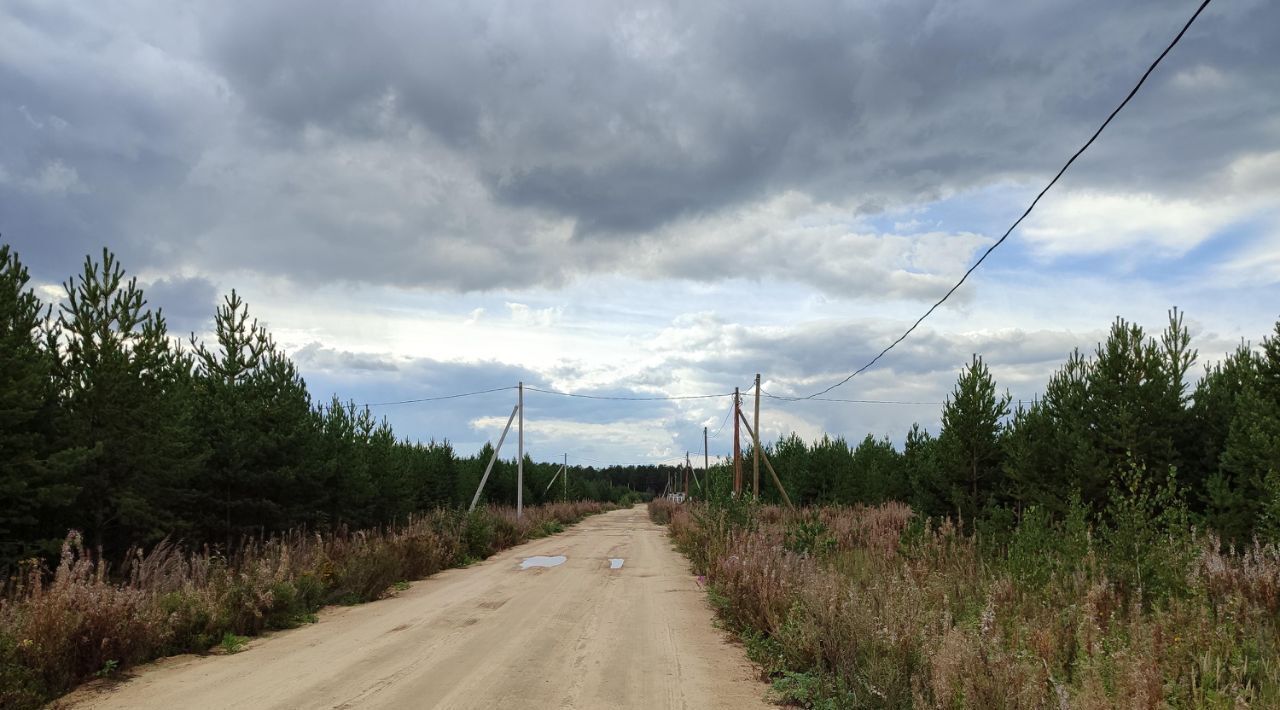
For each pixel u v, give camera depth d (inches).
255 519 751.1
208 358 789.2
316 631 423.8
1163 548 357.4
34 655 285.7
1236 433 542.6
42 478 498.0
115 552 601.9
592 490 4151.1
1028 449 735.7
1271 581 320.2
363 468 976.9
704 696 274.2
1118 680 210.5
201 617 381.1
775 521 1156.5
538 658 334.6
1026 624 290.8
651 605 505.0
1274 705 207.8
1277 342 551.5
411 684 287.3
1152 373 641.0
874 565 537.0
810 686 274.4
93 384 555.8
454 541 864.9
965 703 205.0
